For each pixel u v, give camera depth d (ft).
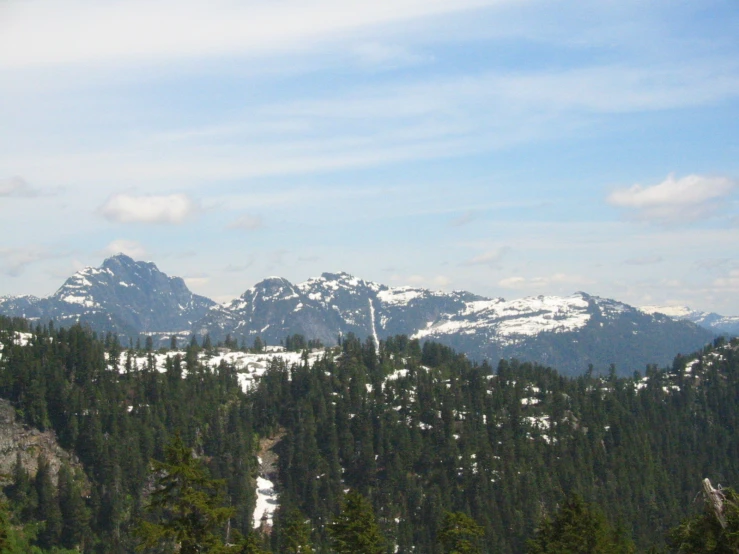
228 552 266.36
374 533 431.02
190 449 271.90
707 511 268.62
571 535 419.13
